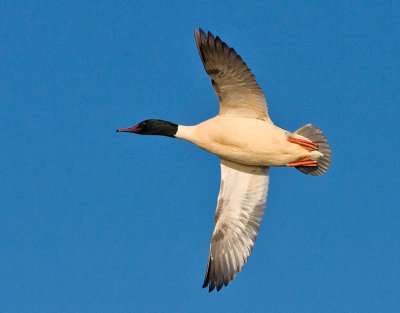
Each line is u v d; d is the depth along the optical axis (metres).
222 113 15.27
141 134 16.47
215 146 15.37
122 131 16.59
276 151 15.03
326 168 16.00
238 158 15.34
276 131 14.95
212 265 16.28
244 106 14.98
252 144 14.98
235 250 16.20
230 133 15.03
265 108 14.90
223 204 16.42
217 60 14.22
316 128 16.25
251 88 14.60
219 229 16.44
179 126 16.36
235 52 13.93
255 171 16.23
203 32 14.03
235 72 14.35
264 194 16.27
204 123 15.50
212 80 14.63
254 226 16.16
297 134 15.33
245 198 16.36
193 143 15.72
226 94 14.85
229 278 16.03
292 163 15.28
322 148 16.12
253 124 14.96
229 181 16.36
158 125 16.38
